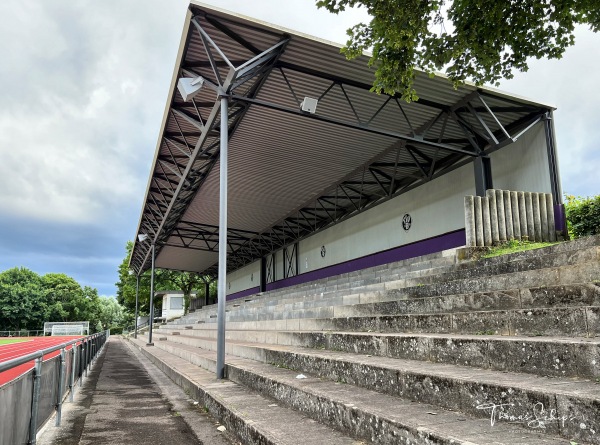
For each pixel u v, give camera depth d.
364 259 19.64
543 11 6.73
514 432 2.59
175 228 26.45
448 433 2.57
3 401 3.15
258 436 3.69
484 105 11.02
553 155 11.22
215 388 6.29
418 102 11.57
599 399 2.28
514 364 3.45
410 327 5.50
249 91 10.82
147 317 76.00
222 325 7.60
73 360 7.64
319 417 3.96
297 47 9.51
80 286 83.19
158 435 4.86
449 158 14.91
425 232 15.78
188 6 8.32
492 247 9.84
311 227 25.11
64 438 4.84
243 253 33.78
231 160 15.95
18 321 68.81
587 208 10.88
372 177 17.50
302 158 15.76
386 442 2.97
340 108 12.09
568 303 4.14
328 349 6.31
